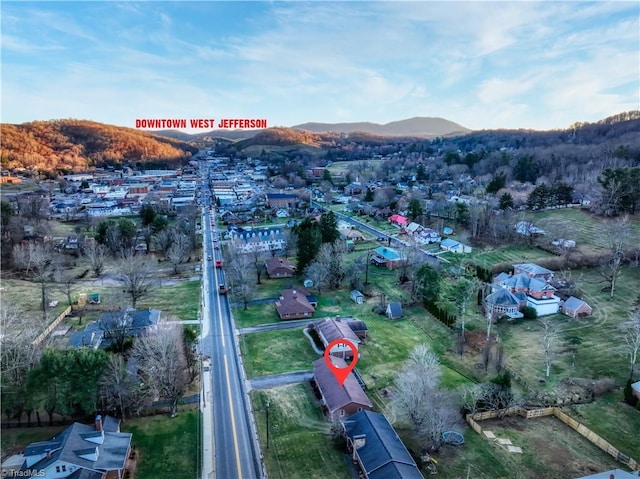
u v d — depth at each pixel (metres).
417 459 51.97
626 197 141.38
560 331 84.12
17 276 113.31
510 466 50.88
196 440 55.75
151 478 49.34
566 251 120.12
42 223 149.38
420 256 115.50
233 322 91.12
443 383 67.62
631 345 74.19
